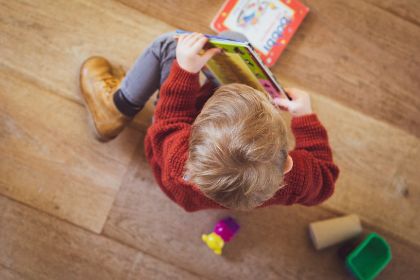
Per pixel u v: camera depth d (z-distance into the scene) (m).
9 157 1.11
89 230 1.12
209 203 0.73
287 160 0.63
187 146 0.66
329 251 1.17
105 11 1.13
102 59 1.09
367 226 1.17
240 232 1.15
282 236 1.16
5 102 1.11
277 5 1.15
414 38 1.18
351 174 1.17
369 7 1.18
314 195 0.78
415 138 1.18
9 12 1.11
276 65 1.16
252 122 0.56
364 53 1.18
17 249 1.10
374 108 1.18
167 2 1.14
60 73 1.12
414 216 1.17
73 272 1.11
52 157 1.12
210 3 1.15
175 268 1.13
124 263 1.12
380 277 1.17
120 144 1.13
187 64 0.70
